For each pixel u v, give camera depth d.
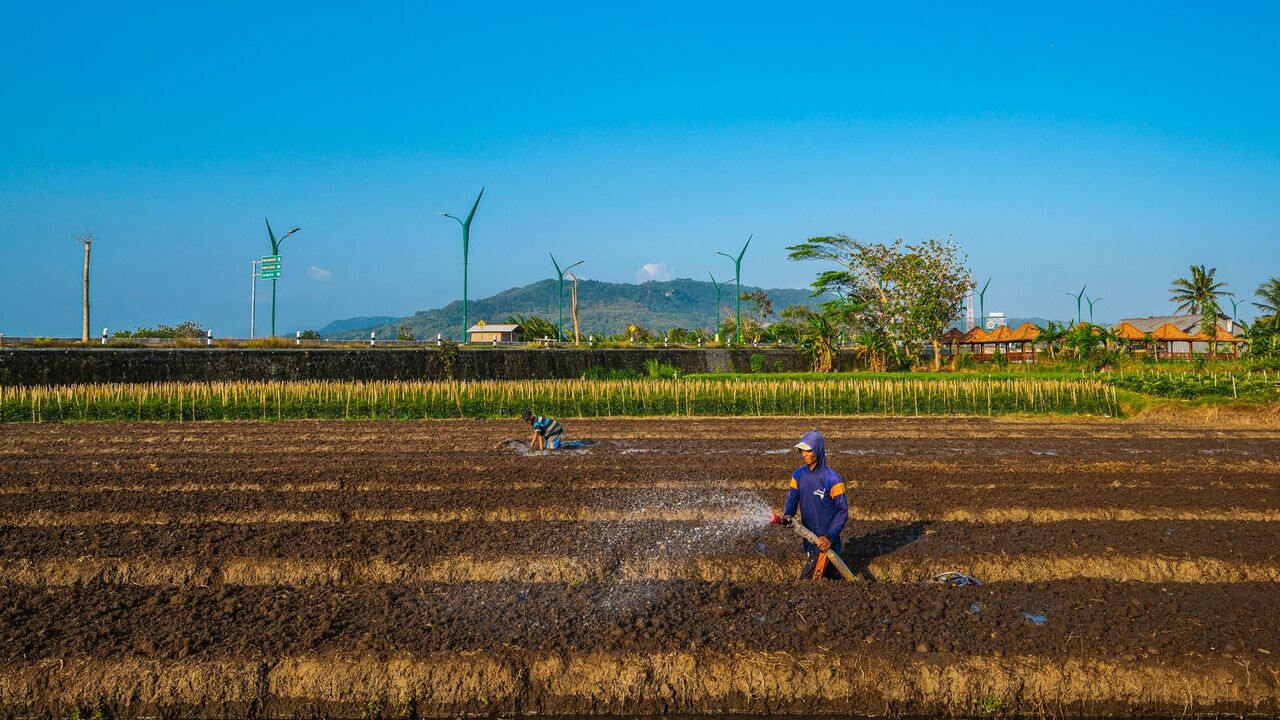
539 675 6.66
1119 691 6.51
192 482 14.19
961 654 6.80
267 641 7.03
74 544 9.66
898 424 26.75
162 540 9.85
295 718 6.46
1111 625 7.36
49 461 17.09
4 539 9.88
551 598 8.07
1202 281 86.25
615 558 9.27
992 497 12.62
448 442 21.06
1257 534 10.21
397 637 7.12
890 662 6.70
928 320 59.03
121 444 20.59
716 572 9.05
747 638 7.12
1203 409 28.56
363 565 8.98
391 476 14.77
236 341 45.62
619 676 6.63
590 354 56.19
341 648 6.89
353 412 28.84
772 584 8.45
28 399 28.48
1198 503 12.17
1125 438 22.22
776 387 31.47
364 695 6.51
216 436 22.38
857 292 62.47
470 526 10.68
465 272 55.47
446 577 8.94
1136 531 10.38
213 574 8.84
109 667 6.58
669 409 30.55
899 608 7.75
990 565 9.13
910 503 12.11
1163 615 7.59
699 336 84.62
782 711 6.55
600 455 18.27
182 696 6.48
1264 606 7.79
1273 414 27.41
